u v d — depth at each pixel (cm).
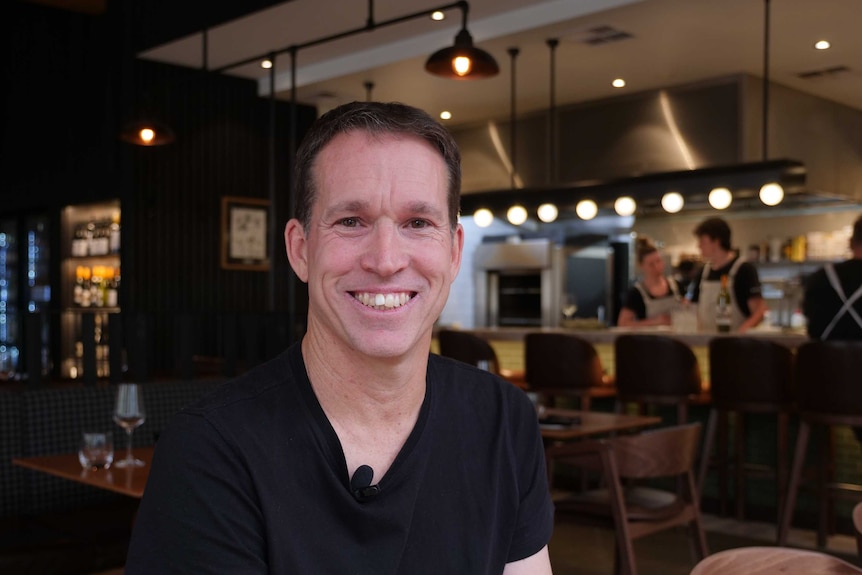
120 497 460
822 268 500
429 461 125
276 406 120
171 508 113
